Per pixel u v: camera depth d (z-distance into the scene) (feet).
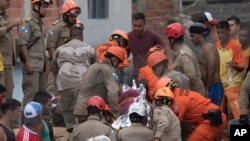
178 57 115.24
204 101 111.55
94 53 120.78
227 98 124.06
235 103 123.24
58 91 119.24
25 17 127.03
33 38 120.26
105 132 102.58
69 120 120.06
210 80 119.34
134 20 127.13
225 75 124.57
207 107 111.45
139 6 154.71
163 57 112.88
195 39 119.34
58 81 119.14
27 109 98.43
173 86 109.09
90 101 103.76
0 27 113.91
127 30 148.87
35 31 120.16
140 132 102.53
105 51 122.21
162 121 103.14
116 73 116.37
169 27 115.85
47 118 104.94
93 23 146.41
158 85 108.37
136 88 113.39
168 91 105.50
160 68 112.68
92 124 102.83
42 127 101.55
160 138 102.83
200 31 118.62
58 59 120.06
